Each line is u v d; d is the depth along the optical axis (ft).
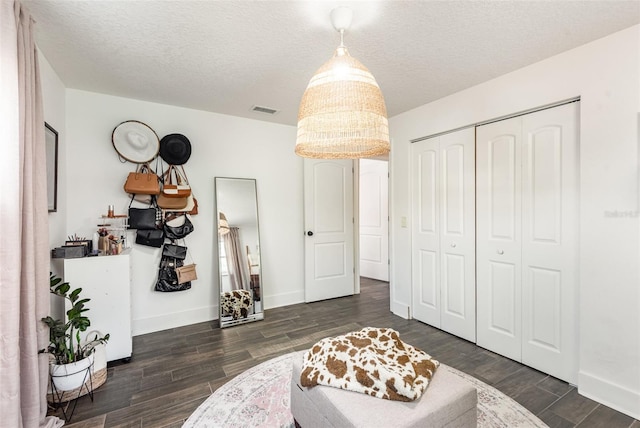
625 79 5.67
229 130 10.98
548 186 6.97
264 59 6.91
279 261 12.19
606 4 4.97
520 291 7.54
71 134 8.54
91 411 5.74
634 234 5.58
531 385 6.58
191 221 10.25
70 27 5.60
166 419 5.54
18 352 4.25
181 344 8.68
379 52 6.56
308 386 4.58
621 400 5.70
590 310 6.14
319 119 4.86
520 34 5.87
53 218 7.43
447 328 9.45
